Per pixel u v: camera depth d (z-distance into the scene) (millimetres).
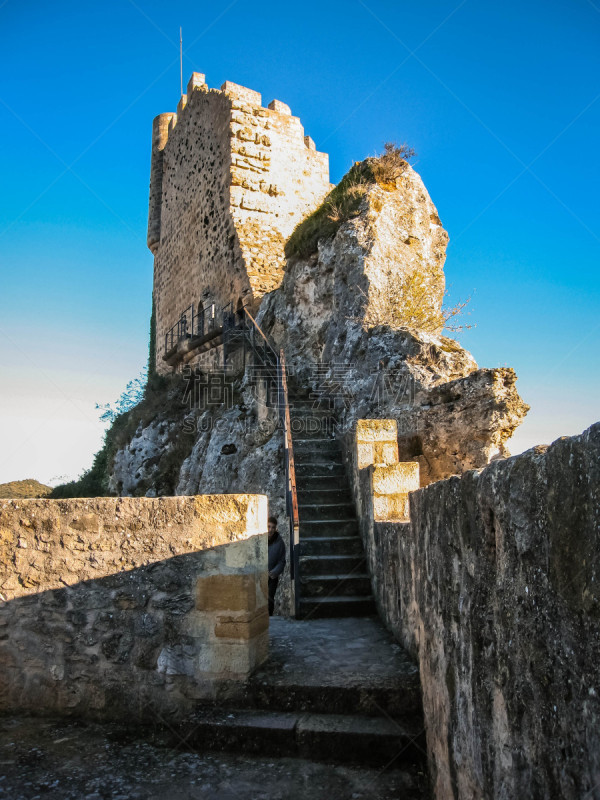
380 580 5812
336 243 12453
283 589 8055
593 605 1327
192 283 20281
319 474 8477
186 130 21578
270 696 3945
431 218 13602
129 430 18031
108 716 4117
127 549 4266
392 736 3555
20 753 3646
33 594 4344
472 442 8180
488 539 2088
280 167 18188
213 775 3391
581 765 1371
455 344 9812
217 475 11547
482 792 2141
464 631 2418
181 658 4086
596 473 1325
